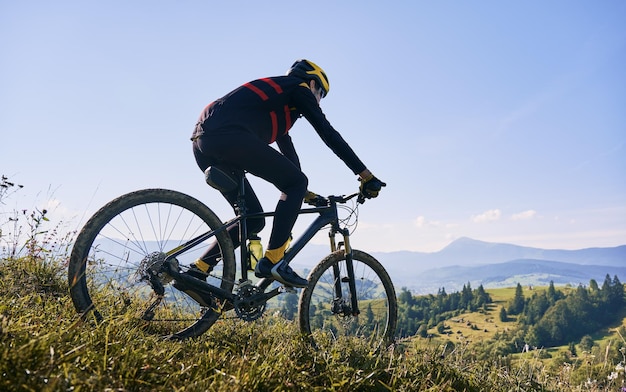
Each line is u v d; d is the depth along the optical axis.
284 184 3.53
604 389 4.25
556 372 4.40
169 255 3.17
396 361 3.30
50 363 1.93
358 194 4.02
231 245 3.52
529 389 3.92
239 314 3.42
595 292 197.38
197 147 3.51
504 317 188.25
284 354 2.91
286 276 3.49
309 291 3.90
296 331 3.82
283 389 2.50
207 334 3.47
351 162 3.72
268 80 3.56
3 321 2.17
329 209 4.05
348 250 4.13
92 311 2.81
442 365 3.64
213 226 3.45
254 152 3.36
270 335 3.64
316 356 3.11
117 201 3.03
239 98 3.42
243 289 3.47
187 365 2.48
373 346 3.66
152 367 2.25
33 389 1.78
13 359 1.88
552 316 175.25
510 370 4.15
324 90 3.91
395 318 4.33
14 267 3.98
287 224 3.48
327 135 3.63
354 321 4.03
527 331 159.75
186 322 3.45
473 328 168.50
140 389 2.10
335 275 4.10
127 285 3.12
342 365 2.92
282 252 3.51
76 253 2.86
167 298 3.31
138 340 2.67
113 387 2.00
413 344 3.85
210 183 3.40
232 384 2.29
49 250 4.31
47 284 3.97
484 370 3.99
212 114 3.38
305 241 3.84
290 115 3.65
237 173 3.59
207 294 3.38
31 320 2.46
